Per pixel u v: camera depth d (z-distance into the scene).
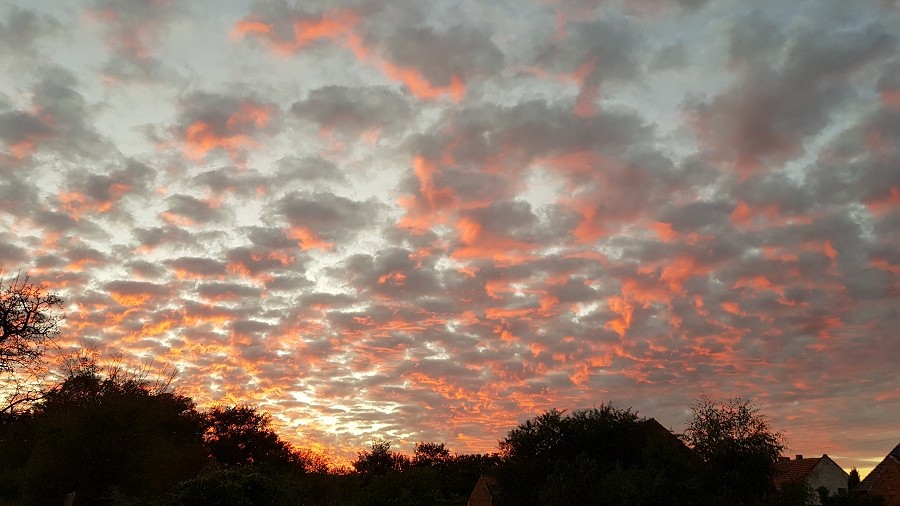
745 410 32.16
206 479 21.81
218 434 66.94
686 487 28.70
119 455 27.80
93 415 28.00
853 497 35.62
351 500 40.12
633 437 36.34
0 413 31.61
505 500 36.97
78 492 27.14
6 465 32.78
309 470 43.44
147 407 30.55
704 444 31.45
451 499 72.31
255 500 22.42
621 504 28.50
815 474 48.25
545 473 35.34
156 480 31.33
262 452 66.50
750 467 30.00
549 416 38.62
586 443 36.50
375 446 78.31
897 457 40.06
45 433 28.52
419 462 85.06
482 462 82.31
